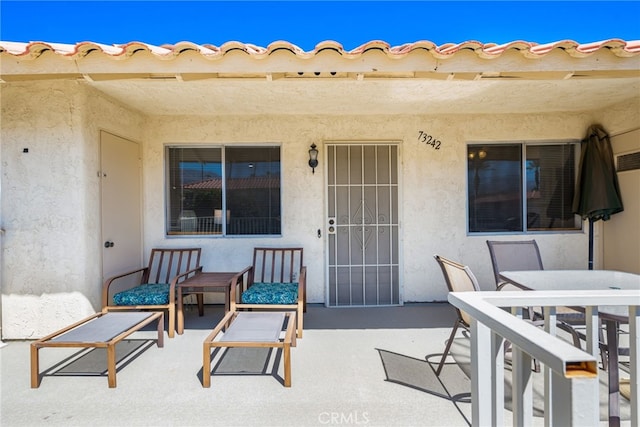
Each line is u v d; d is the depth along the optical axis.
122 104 3.64
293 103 3.63
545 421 1.29
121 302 3.14
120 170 3.64
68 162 3.04
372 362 2.57
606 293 1.40
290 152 4.08
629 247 3.73
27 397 2.14
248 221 4.12
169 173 4.13
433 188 4.11
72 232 3.05
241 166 4.12
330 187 4.10
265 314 2.88
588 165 3.93
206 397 2.13
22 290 3.07
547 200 4.17
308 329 3.28
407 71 2.42
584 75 2.51
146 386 2.26
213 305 4.12
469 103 3.68
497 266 3.15
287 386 2.23
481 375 1.38
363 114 4.06
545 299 1.39
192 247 4.08
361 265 4.12
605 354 2.38
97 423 1.89
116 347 2.89
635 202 3.64
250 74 2.60
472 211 4.16
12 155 3.05
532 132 4.09
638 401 1.35
